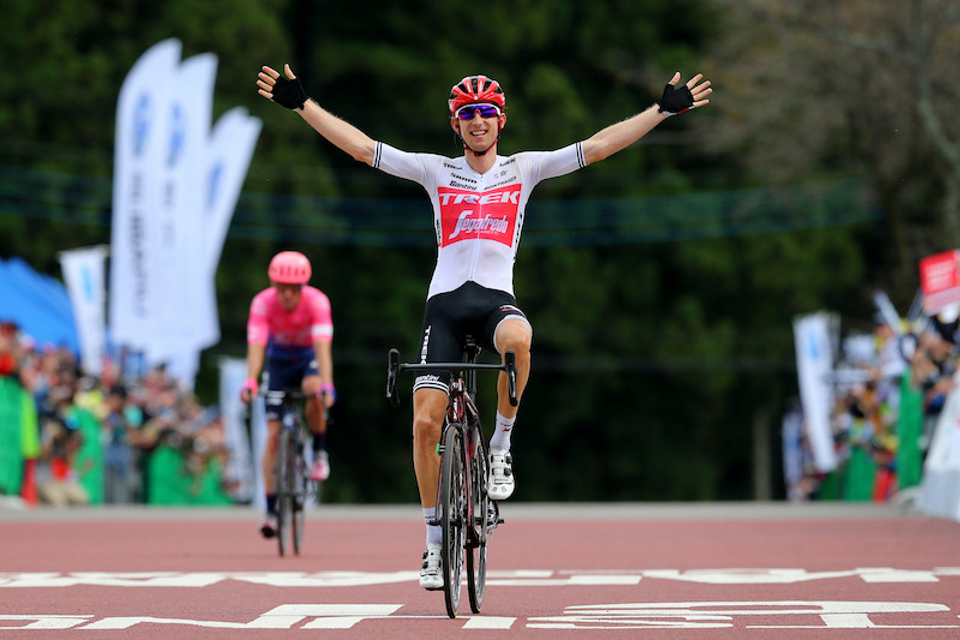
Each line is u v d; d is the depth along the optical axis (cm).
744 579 2822
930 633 2014
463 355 2314
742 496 14788
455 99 2317
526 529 4659
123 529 4747
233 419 8888
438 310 2267
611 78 13450
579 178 13225
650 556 3481
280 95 2303
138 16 11881
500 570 3088
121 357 7862
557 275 12938
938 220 9831
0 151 11181
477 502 2308
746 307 13512
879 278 13338
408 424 13175
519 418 13288
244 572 3050
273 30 12012
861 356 9569
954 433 5122
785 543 3891
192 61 7394
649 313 13250
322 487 12962
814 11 8950
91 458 6962
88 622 2162
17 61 11281
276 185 12125
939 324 5594
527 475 13400
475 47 13175
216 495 8394
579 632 2031
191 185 7375
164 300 7338
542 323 12900
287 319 3659
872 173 9906
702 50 13675
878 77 9144
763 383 13538
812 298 13262
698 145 13138
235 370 8881
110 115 11562
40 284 7600
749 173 13362
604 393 13388
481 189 2305
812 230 13325
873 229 13562
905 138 9456
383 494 13188
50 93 11262
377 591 2647
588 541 4056
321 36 13038
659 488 13550
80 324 7394
